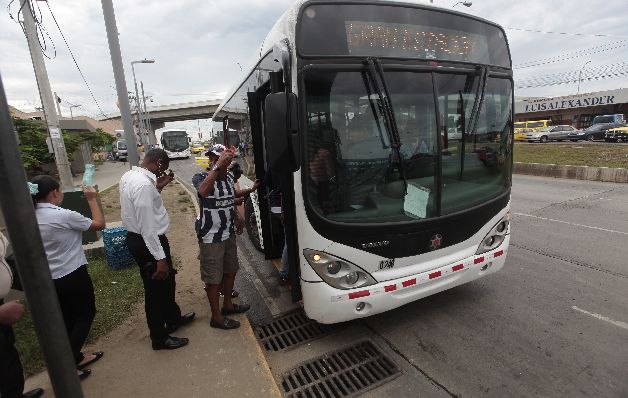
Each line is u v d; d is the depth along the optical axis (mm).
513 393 2729
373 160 3020
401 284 3158
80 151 25141
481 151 3553
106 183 17203
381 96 2939
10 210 1173
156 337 3285
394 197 3107
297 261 3309
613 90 36125
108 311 4039
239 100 6055
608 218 7234
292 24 2873
